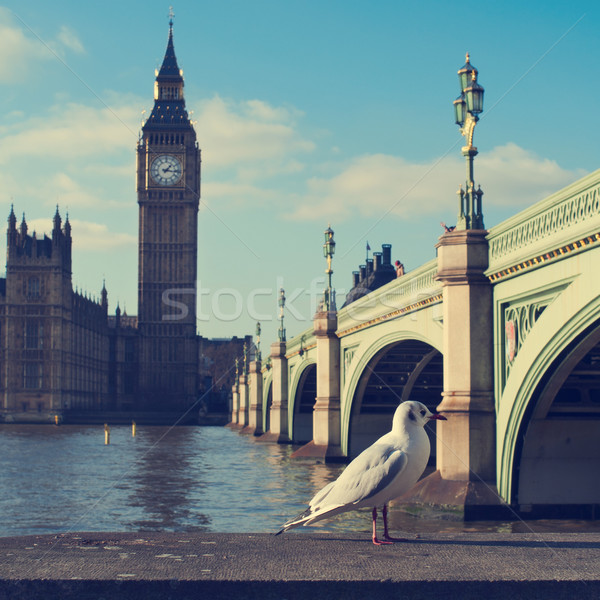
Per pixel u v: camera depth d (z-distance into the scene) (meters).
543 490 22.30
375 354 38.38
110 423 161.75
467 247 23.06
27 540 7.66
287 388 72.06
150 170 196.12
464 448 22.70
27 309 176.12
